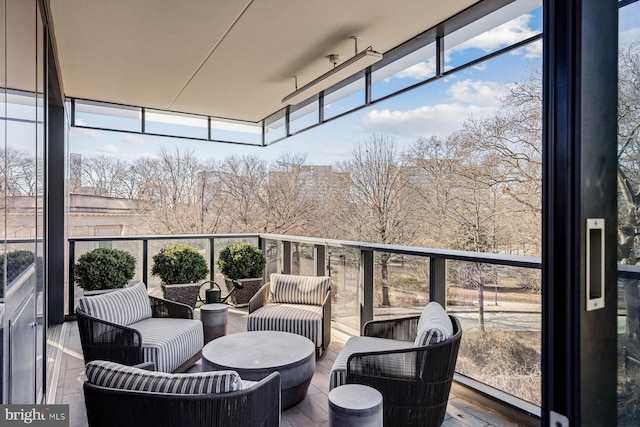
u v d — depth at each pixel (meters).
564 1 0.76
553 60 0.78
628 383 0.79
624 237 0.79
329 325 4.30
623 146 0.80
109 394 1.62
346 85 5.58
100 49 4.17
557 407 0.76
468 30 3.83
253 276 6.29
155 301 4.02
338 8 3.41
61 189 5.13
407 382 2.46
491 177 7.11
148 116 6.66
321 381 3.52
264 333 3.61
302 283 4.49
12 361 1.73
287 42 4.05
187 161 11.18
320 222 10.90
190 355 3.62
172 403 1.59
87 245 5.74
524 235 6.59
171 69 4.75
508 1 3.30
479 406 3.02
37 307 2.40
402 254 3.83
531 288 2.76
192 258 5.91
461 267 3.25
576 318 0.74
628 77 0.81
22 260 1.94
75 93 5.69
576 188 0.74
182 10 3.42
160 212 10.84
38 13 2.50
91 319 3.20
